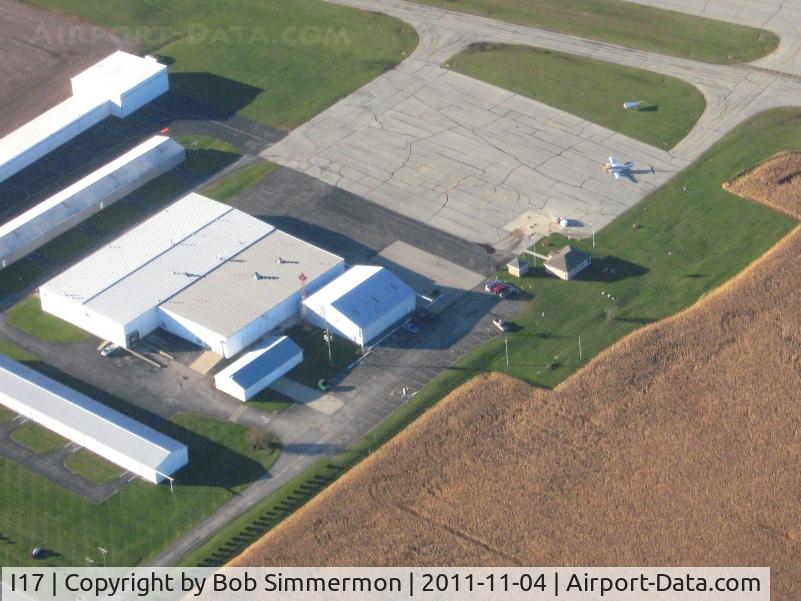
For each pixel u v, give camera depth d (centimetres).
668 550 17412
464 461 18612
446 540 17612
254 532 17738
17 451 18762
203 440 18950
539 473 18438
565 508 17975
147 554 17462
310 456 18738
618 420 19175
